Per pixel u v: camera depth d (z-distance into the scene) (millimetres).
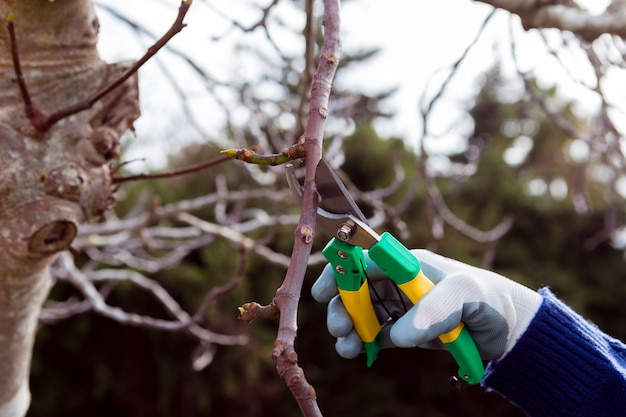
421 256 1290
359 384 8312
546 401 1292
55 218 1555
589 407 1254
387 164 8805
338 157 3674
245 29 2324
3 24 1535
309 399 830
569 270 9266
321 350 8367
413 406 8375
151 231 3855
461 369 1210
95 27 1644
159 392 7574
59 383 7473
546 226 9312
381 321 1347
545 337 1263
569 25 2047
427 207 3082
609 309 9164
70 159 1580
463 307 1181
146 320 3049
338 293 1292
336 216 1124
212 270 7324
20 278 1595
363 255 1216
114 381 7535
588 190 9336
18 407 1855
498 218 9156
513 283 1282
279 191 4145
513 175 9664
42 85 1574
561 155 10055
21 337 1726
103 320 7457
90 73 1628
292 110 3330
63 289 7312
